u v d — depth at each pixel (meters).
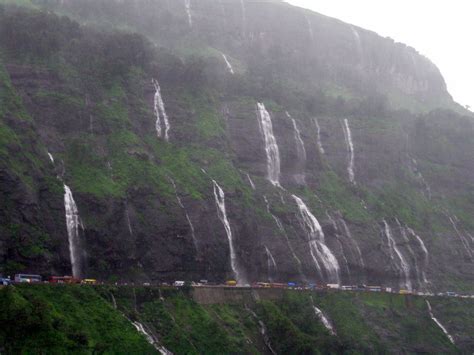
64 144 124.94
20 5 163.62
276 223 145.38
